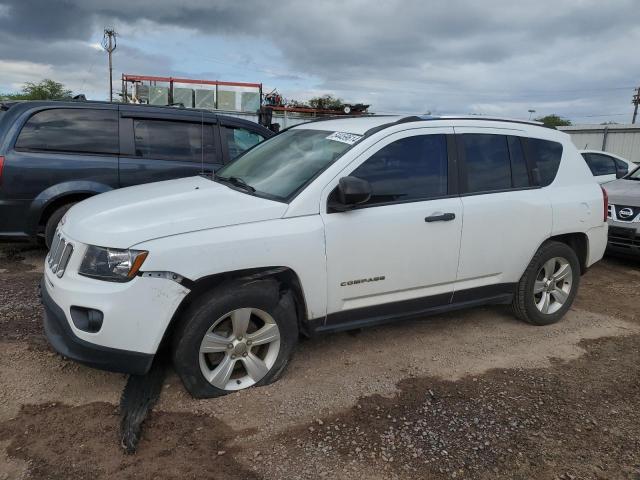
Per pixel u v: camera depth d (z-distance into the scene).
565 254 4.75
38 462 2.63
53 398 3.21
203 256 3.04
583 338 4.59
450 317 4.93
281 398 3.32
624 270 7.25
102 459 2.68
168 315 3.00
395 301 3.85
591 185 4.96
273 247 3.23
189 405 3.19
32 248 6.80
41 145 5.70
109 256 2.96
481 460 2.84
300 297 3.47
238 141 6.73
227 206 3.32
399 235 3.72
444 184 4.01
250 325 3.39
